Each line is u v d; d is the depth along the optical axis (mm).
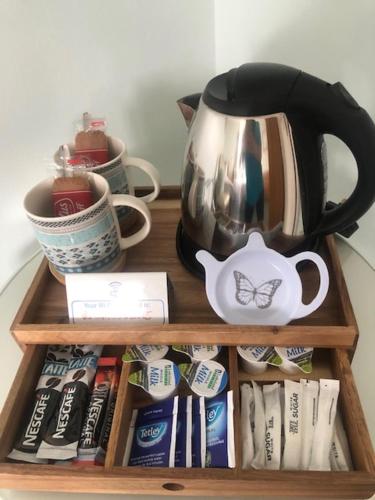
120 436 493
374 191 493
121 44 693
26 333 542
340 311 554
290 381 551
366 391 580
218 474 452
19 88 669
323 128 487
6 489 505
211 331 523
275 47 714
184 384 569
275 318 539
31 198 550
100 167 591
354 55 676
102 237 545
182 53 732
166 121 790
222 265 523
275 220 537
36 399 545
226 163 507
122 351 602
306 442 502
